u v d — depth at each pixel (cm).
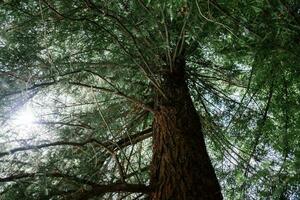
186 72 458
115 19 321
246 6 289
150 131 429
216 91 486
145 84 431
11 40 356
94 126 425
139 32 333
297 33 274
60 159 375
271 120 432
